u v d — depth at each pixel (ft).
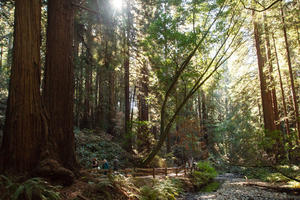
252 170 63.16
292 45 51.75
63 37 27.04
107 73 64.64
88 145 55.21
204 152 78.13
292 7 45.29
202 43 46.80
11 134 21.20
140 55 58.23
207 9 44.19
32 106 22.39
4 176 18.07
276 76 60.23
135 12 54.19
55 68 26.23
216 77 56.13
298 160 46.03
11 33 54.54
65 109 26.23
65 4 27.78
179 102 64.54
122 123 85.56
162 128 45.73
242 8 45.80
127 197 25.40
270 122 61.36
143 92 73.31
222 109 140.97
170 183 36.22
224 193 39.40
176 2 44.29
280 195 35.19
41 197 17.54
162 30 42.45
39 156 22.12
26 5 23.02
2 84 68.49
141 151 64.95
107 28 42.39
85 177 25.80
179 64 47.91
